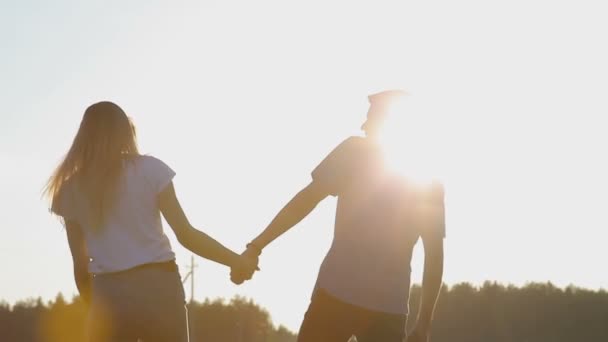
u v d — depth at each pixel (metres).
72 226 5.90
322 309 5.92
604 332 60.00
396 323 5.88
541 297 63.03
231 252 6.24
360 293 5.82
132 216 5.72
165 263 5.74
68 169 5.80
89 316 5.76
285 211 6.20
